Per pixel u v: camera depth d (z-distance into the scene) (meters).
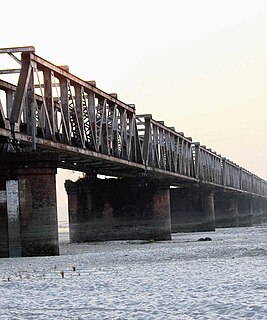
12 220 42.28
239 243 58.62
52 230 42.50
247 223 168.62
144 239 73.62
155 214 73.75
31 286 26.39
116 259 41.28
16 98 41.31
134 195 74.06
